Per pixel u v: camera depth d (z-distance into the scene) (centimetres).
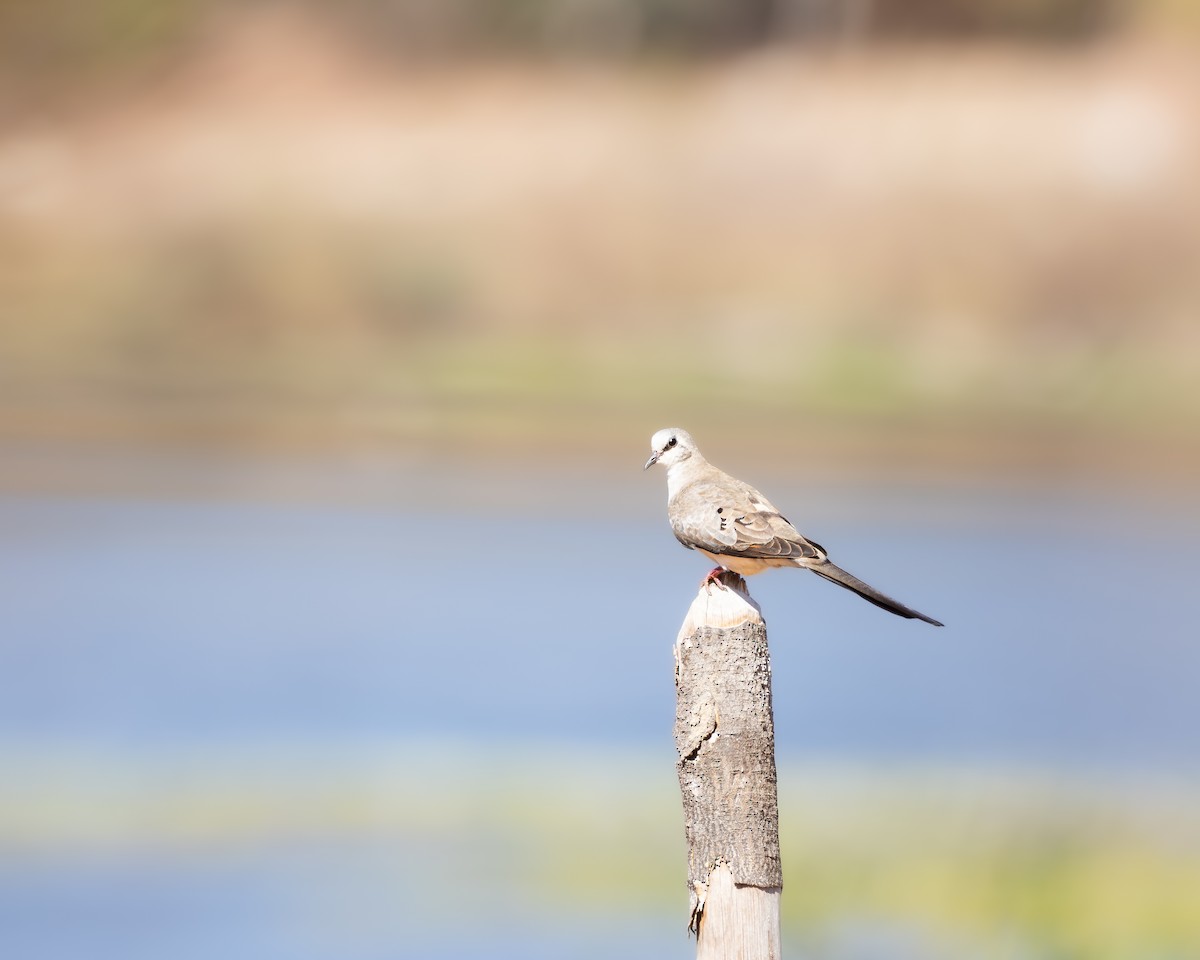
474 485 3800
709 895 758
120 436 4088
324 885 1625
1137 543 3300
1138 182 5759
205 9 6431
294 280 5512
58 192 5778
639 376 4719
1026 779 1838
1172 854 1584
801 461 4041
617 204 5788
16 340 4944
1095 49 6278
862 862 1568
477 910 1538
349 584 2905
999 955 1409
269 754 1997
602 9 6538
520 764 1973
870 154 5903
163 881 1642
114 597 2784
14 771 1934
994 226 5709
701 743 762
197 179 5872
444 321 5488
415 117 6156
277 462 3950
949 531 3359
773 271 5681
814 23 6475
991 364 4934
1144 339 5231
